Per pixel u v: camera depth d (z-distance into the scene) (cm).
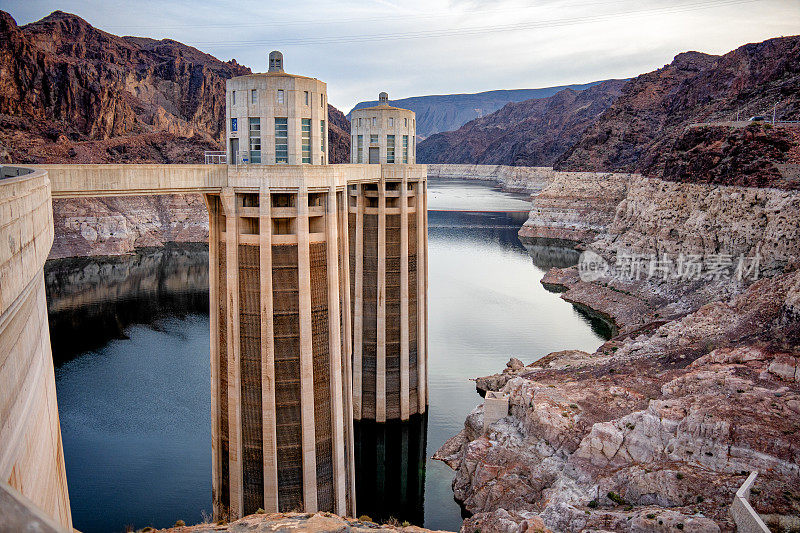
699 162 12244
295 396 4866
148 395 7962
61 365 9069
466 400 7950
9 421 1608
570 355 8694
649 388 5756
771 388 4947
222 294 4894
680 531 3494
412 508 5806
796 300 6081
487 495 5138
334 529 3075
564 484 4631
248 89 4812
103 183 3794
